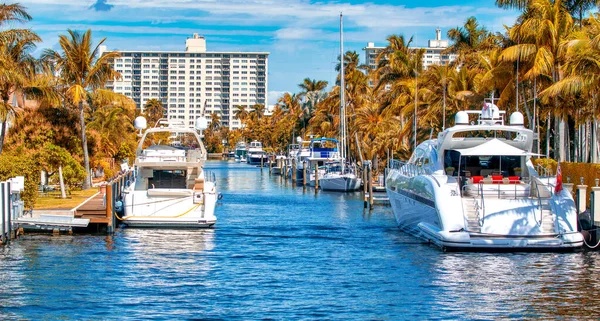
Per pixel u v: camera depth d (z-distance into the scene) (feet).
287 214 140.05
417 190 96.43
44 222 97.60
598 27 112.16
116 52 176.45
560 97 127.03
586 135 144.05
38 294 65.67
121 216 109.91
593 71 96.63
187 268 78.74
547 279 71.82
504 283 70.38
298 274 75.87
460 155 90.38
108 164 213.66
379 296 65.87
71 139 171.01
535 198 85.51
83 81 175.32
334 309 61.41
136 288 68.59
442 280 72.08
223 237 101.96
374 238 102.94
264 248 92.99
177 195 106.01
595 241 85.92
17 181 98.94
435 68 184.24
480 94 164.66
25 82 141.79
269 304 62.95
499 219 83.20
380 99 246.27
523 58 128.77
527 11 128.47
